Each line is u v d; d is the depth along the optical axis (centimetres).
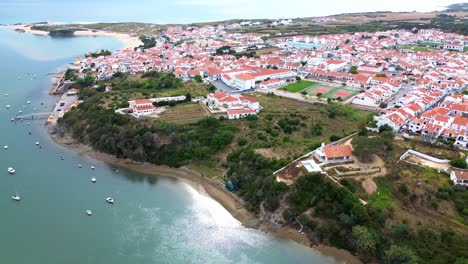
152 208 12525
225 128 16562
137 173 15012
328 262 10138
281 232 11281
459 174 11069
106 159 16138
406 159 12581
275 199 11781
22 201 12688
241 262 10150
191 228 11538
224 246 10788
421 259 9500
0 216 11825
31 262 9962
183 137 16000
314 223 10956
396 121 15475
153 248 10669
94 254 10362
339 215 10750
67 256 10244
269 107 19512
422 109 18275
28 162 15550
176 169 15225
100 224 11625
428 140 13700
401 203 10812
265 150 14238
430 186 11025
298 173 12288
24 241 10744
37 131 18788
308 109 19050
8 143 17288
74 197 13050
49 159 15950
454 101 18950
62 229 11331
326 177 11619
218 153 15475
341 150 12681
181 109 19138
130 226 11569
